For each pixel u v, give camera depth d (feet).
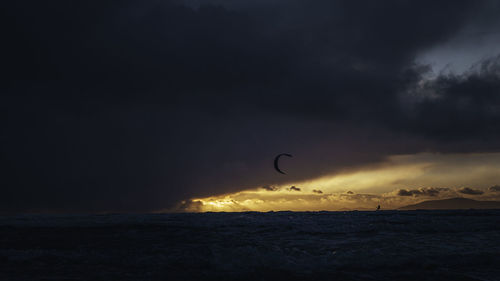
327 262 30.32
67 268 28.37
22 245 44.32
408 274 25.80
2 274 26.13
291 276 25.29
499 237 46.34
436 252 34.83
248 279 24.56
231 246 41.55
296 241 45.14
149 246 42.22
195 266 28.94
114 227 68.74
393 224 65.57
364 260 30.99
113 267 28.63
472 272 26.37
